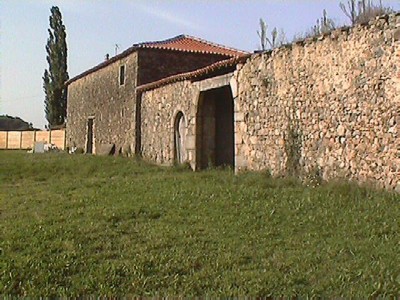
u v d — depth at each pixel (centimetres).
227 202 774
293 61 1012
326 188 841
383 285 423
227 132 1435
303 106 984
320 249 530
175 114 1524
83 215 734
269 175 1044
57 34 3725
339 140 895
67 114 2802
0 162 1622
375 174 818
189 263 496
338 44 902
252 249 541
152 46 1873
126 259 517
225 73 1288
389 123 794
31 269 486
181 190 899
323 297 411
